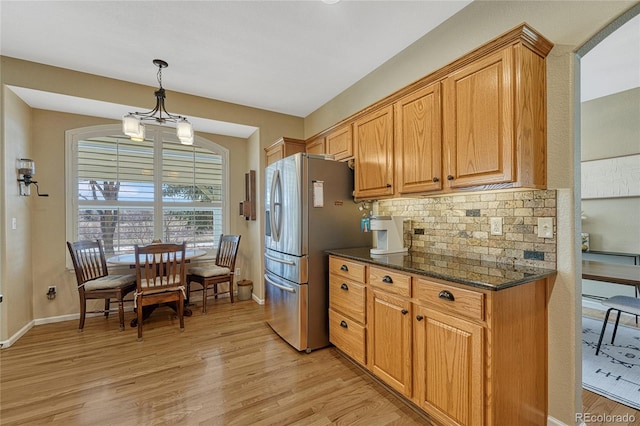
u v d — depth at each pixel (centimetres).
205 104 360
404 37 237
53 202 328
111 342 274
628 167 341
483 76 158
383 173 230
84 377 214
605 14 139
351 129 272
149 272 291
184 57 267
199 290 383
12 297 273
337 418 171
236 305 387
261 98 362
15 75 267
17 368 227
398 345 181
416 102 200
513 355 141
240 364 234
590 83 316
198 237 413
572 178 151
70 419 170
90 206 348
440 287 155
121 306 304
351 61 273
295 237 257
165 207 391
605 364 234
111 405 183
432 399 159
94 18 212
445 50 216
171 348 262
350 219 278
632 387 204
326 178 266
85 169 346
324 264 264
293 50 255
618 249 352
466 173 167
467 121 166
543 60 158
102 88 303
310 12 206
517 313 143
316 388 201
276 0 195
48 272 324
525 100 146
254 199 411
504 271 161
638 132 334
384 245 235
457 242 215
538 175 153
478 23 193
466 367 141
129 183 370
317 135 334
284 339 275
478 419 136
